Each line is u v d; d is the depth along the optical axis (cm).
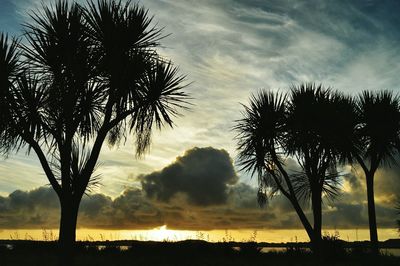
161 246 1150
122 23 729
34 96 726
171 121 820
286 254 1149
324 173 1114
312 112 1117
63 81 705
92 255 1080
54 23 739
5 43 743
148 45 778
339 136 1109
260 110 1195
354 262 998
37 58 740
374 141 1159
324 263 980
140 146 802
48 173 718
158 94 779
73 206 709
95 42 738
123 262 922
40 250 1115
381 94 1188
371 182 1141
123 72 721
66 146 723
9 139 733
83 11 743
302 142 1110
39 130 736
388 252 1255
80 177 719
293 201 1127
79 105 726
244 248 1145
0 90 709
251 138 1205
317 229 1083
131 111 761
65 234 695
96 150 728
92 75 721
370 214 1118
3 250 1075
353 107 1187
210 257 1058
